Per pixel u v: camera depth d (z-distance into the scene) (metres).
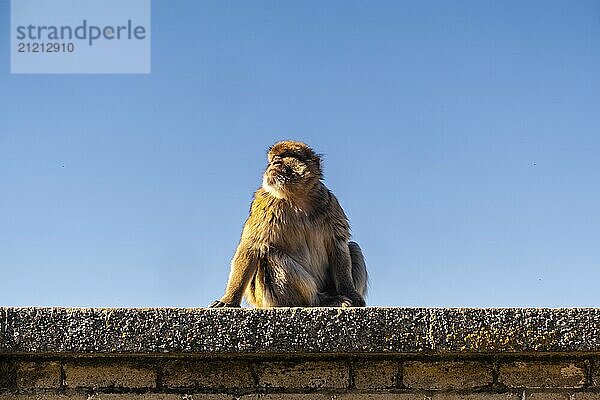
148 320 6.41
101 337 6.37
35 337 6.35
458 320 6.52
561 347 6.53
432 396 6.76
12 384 6.61
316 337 6.44
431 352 6.53
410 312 6.52
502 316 6.54
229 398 6.69
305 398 6.71
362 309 6.51
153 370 6.70
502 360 6.84
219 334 6.41
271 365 6.74
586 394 6.82
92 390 6.64
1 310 6.37
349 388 6.73
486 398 6.78
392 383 6.76
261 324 6.44
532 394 6.81
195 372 6.71
